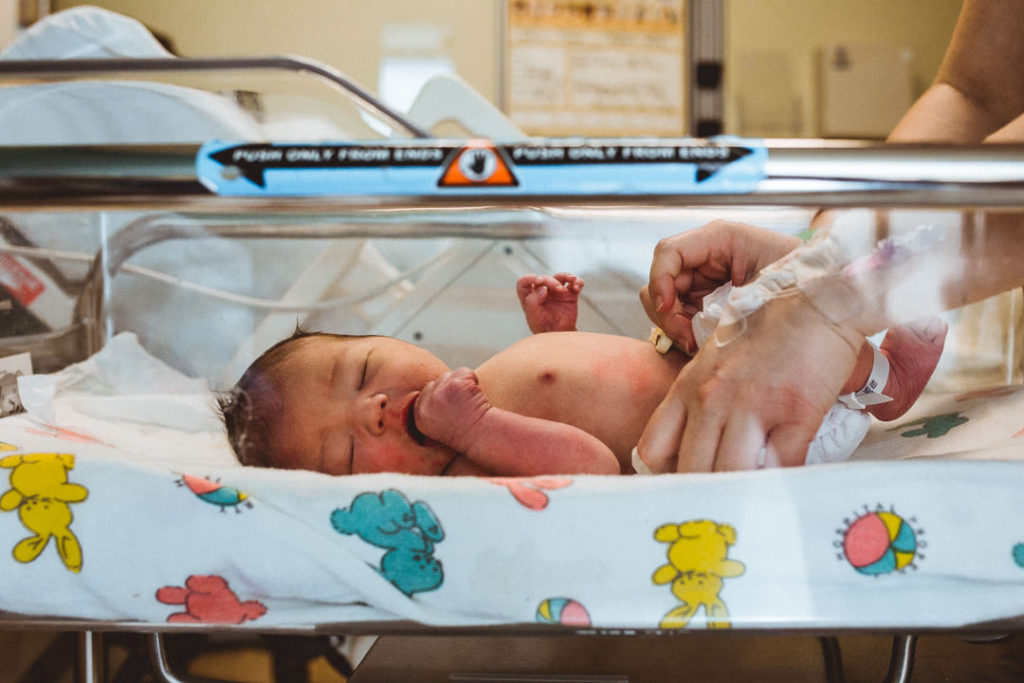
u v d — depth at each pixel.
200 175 0.43
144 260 1.28
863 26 2.18
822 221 0.64
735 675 0.73
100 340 1.12
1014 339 1.05
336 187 0.43
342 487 0.54
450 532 0.52
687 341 0.80
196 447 0.89
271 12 2.05
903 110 2.20
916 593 0.51
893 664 0.57
